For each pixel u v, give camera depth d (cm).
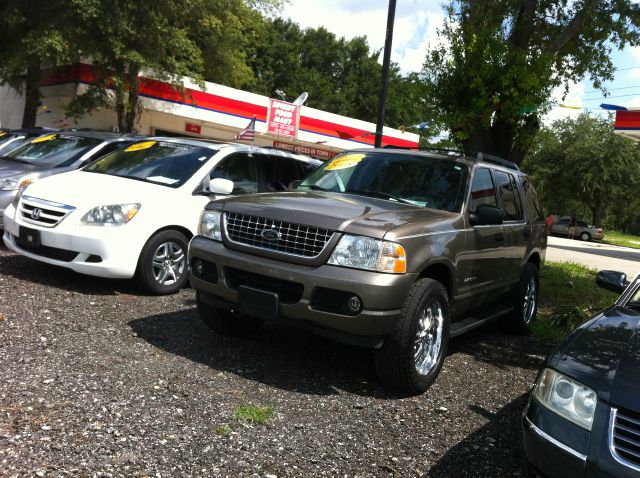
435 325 443
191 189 669
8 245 661
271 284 416
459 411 411
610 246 3712
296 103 2617
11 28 1703
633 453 235
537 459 262
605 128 4325
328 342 537
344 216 414
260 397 394
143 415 346
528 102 756
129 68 1916
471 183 520
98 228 592
